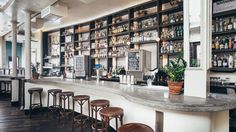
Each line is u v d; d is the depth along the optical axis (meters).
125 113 2.91
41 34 7.92
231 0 3.11
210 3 1.97
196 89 1.98
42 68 7.89
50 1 4.33
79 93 4.30
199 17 1.99
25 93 4.94
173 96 2.02
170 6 4.18
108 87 3.02
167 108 1.70
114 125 3.26
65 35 7.07
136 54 4.41
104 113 2.41
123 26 5.14
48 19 5.04
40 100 4.96
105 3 4.69
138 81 4.02
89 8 5.05
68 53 7.02
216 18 3.37
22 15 5.60
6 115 4.66
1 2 4.81
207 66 1.93
